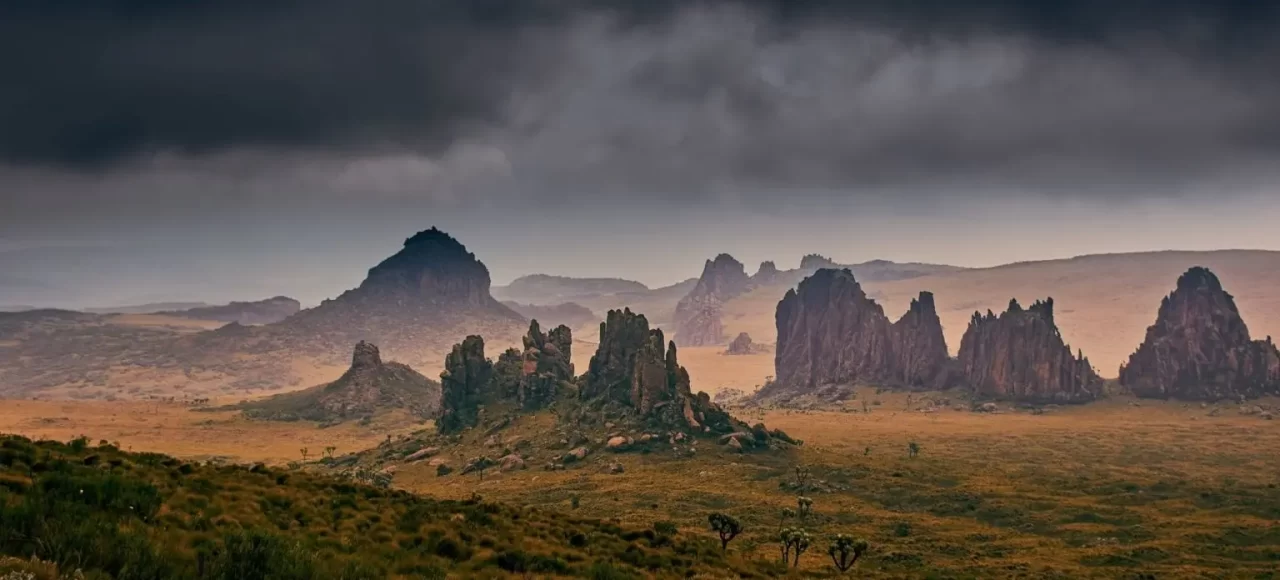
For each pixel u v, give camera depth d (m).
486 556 58.03
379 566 48.78
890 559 131.25
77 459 58.75
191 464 68.00
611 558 68.69
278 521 55.03
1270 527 153.12
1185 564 128.62
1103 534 154.50
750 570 77.56
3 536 33.75
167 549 38.62
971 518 176.25
